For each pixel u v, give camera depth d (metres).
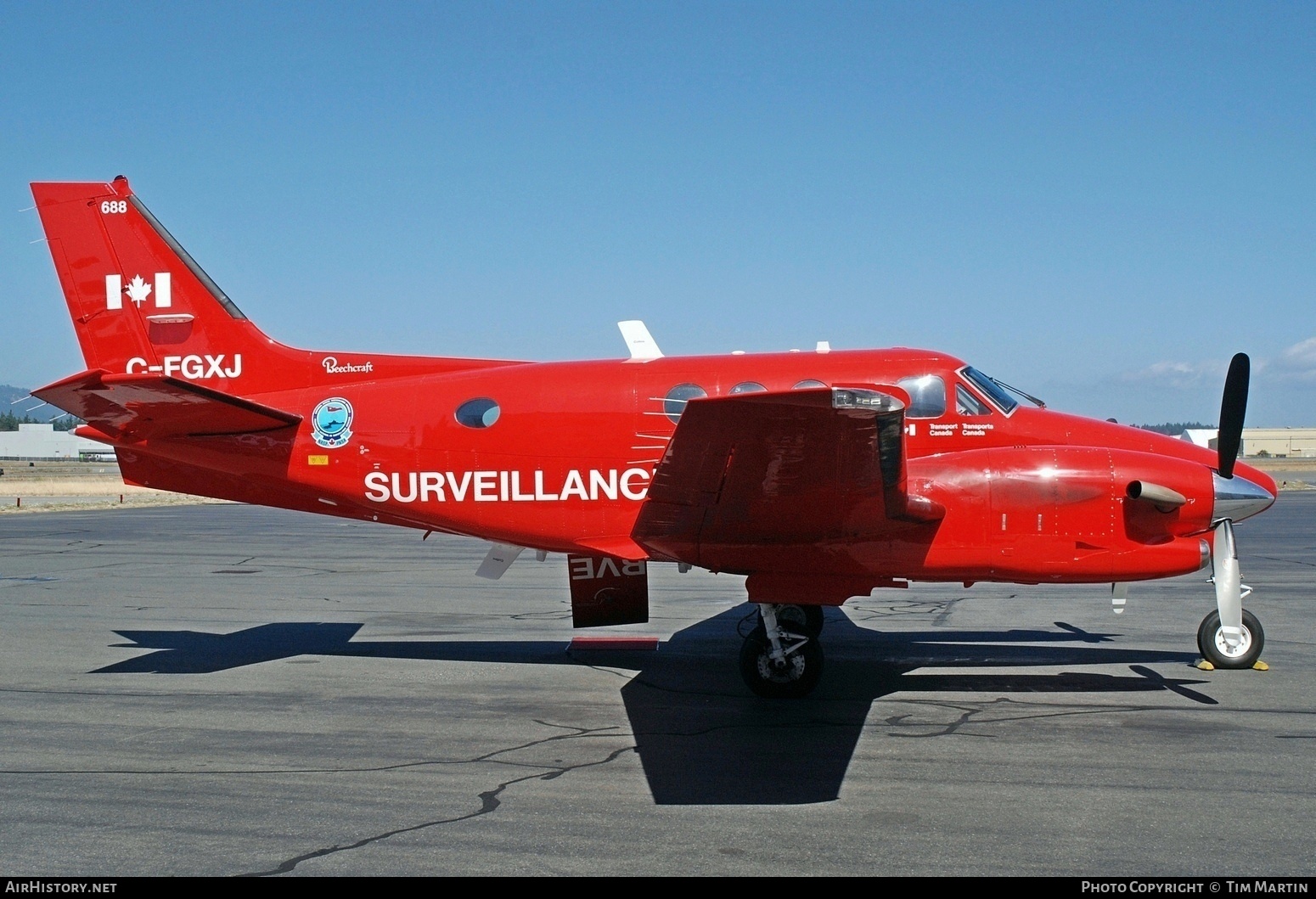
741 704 7.98
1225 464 8.44
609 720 7.51
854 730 7.17
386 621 11.93
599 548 9.29
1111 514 8.19
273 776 6.23
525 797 5.82
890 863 4.86
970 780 6.05
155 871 4.83
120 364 10.29
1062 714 7.52
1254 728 7.10
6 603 13.48
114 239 10.29
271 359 10.16
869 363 9.36
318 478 9.66
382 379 10.03
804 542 8.22
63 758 6.61
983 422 9.19
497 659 9.79
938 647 10.12
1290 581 14.69
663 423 9.19
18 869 4.85
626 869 4.82
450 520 9.57
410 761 6.51
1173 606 12.58
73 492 53.06
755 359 9.48
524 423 9.34
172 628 11.51
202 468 9.87
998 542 8.22
